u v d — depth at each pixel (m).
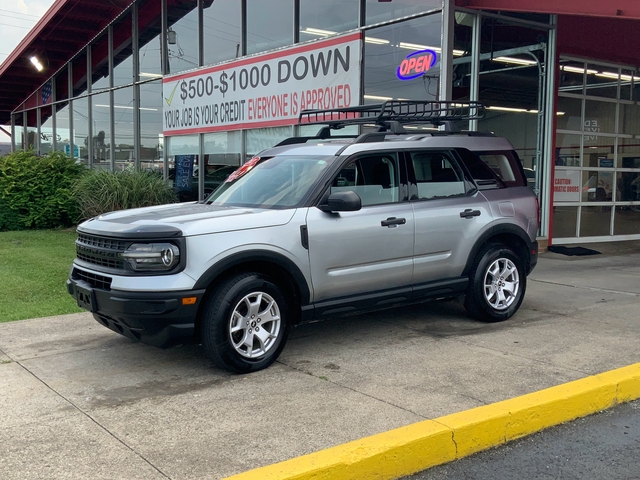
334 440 3.58
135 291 4.52
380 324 6.41
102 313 4.75
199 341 4.91
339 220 5.27
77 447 3.53
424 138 6.08
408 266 5.69
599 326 6.19
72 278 5.23
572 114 12.13
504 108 10.84
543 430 4.01
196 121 14.48
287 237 4.97
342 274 5.31
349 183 5.49
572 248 11.82
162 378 4.78
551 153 11.61
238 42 13.06
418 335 5.95
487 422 3.75
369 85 10.32
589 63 12.27
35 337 5.97
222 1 13.49
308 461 3.25
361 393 4.36
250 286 4.77
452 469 3.50
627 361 5.01
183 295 4.51
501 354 5.25
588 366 4.89
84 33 19.34
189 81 14.61
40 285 8.38
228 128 13.48
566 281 8.77
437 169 6.09
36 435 3.70
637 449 3.73
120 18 17.61
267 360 4.95
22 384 4.64
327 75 10.98
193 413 4.04
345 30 10.69
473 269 6.18
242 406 4.15
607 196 12.95
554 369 4.82
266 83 12.29
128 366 5.09
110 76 18.31
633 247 12.36
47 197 15.70
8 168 15.52
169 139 15.62
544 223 11.75
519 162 6.80
